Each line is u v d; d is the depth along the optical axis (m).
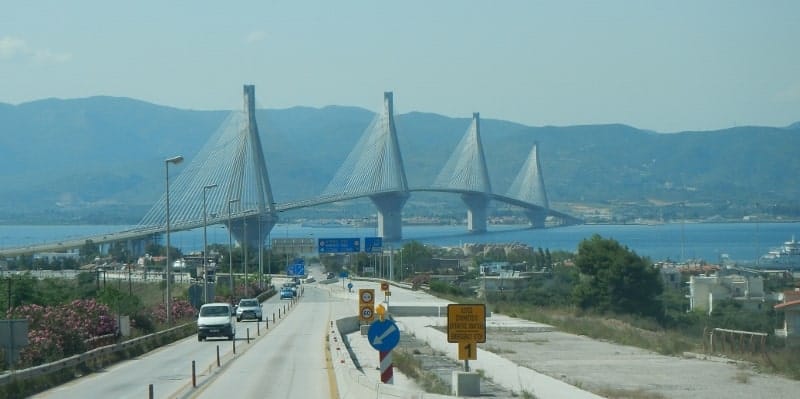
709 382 45.44
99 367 48.97
